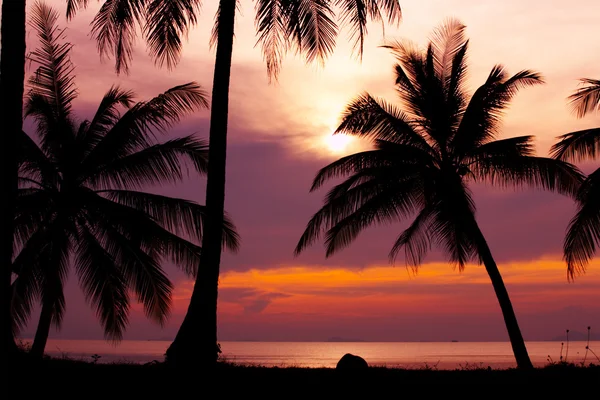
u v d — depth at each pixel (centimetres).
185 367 1170
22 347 1792
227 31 1295
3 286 916
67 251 1948
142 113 1795
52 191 1894
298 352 18250
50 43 1917
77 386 1109
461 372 1505
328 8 1370
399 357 11906
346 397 1169
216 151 1261
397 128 2086
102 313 1934
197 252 1880
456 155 2067
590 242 1580
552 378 1371
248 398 1124
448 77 2159
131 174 1920
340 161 2070
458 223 2131
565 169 1895
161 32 1366
